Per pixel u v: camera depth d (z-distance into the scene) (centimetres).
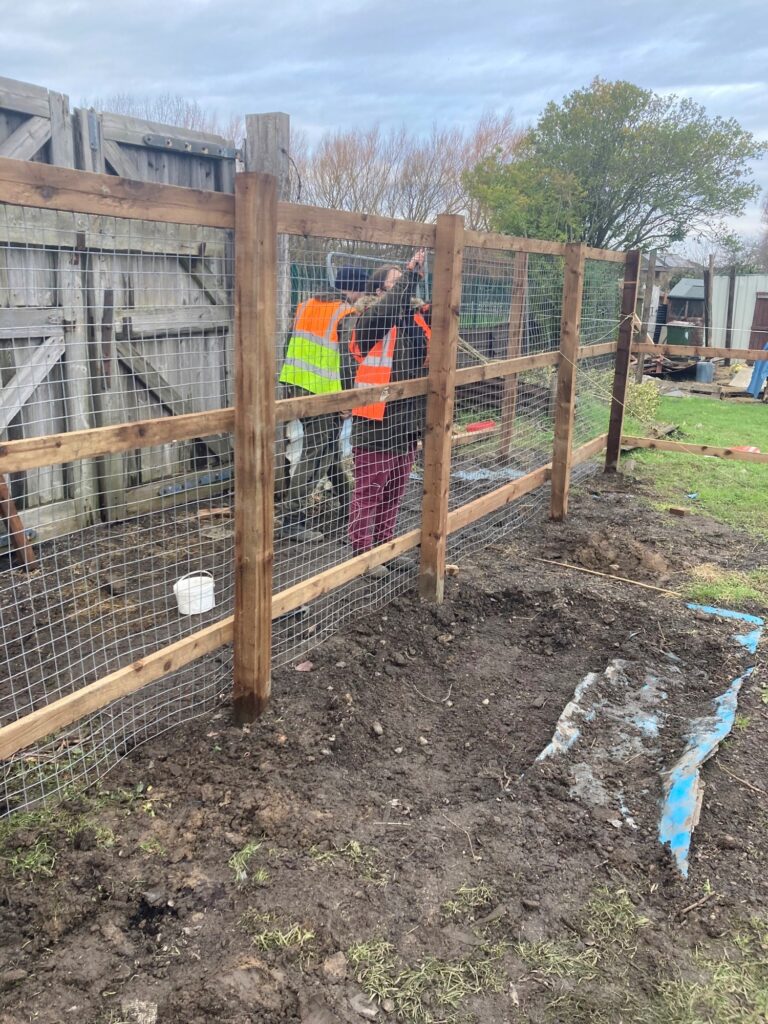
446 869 258
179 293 573
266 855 258
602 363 782
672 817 287
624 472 811
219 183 614
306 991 211
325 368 493
